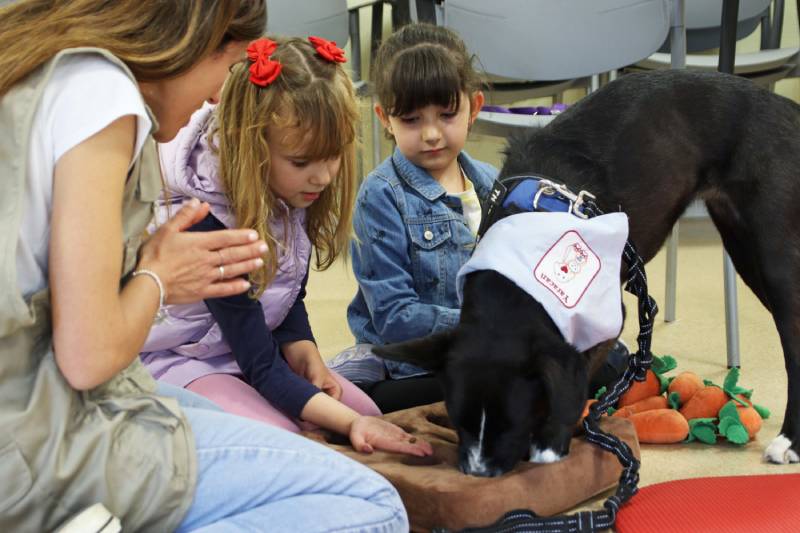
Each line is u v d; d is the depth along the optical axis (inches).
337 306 144.1
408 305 85.9
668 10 108.7
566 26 110.9
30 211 41.2
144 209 47.1
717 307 135.2
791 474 71.8
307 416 72.6
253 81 68.0
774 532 60.0
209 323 78.0
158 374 77.3
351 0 188.2
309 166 71.6
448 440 74.5
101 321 41.4
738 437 79.0
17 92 40.9
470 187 94.1
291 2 147.5
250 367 73.5
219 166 72.2
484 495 61.3
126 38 43.6
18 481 41.6
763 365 105.7
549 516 64.7
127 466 44.6
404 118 85.4
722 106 81.9
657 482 73.0
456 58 84.1
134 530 45.9
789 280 79.4
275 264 72.3
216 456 49.2
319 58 71.9
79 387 42.3
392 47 86.0
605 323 68.0
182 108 49.2
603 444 68.6
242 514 48.1
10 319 39.6
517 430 64.6
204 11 44.5
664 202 82.6
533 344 65.4
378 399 87.0
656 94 82.3
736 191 81.9
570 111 83.8
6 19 43.9
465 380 65.0
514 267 67.6
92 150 41.3
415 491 63.2
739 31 186.1
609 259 69.7
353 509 49.5
